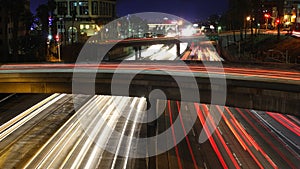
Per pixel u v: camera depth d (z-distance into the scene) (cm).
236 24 17088
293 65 4431
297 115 3067
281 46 10675
